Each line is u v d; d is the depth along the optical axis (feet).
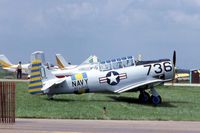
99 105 133.80
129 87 149.89
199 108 136.67
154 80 149.18
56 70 212.43
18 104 130.00
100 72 150.10
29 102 135.95
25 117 104.06
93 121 98.99
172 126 91.45
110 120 102.89
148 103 147.33
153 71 151.64
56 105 130.52
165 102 152.46
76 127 85.15
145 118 106.63
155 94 148.05
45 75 147.23
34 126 85.15
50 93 146.30
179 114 118.93
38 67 146.82
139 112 120.57
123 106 134.21
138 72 151.12
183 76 330.95
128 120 103.71
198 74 311.88
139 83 150.41
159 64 152.56
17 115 105.40
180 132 81.30
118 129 83.56
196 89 219.82
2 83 98.02
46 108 122.52
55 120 99.55
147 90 158.71
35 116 104.99
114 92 150.71
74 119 103.30
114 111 120.37
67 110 119.34
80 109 122.42
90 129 82.43
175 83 293.64
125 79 150.51
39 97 150.41
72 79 147.23
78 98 152.35
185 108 135.44
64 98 150.61
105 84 149.59
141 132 79.92
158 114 117.29
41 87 146.51
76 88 147.43
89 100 148.05
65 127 84.69
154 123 97.30
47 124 89.76
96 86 149.18
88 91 149.28
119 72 150.51
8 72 361.92
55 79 146.92
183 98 167.94
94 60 217.56
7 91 96.99
